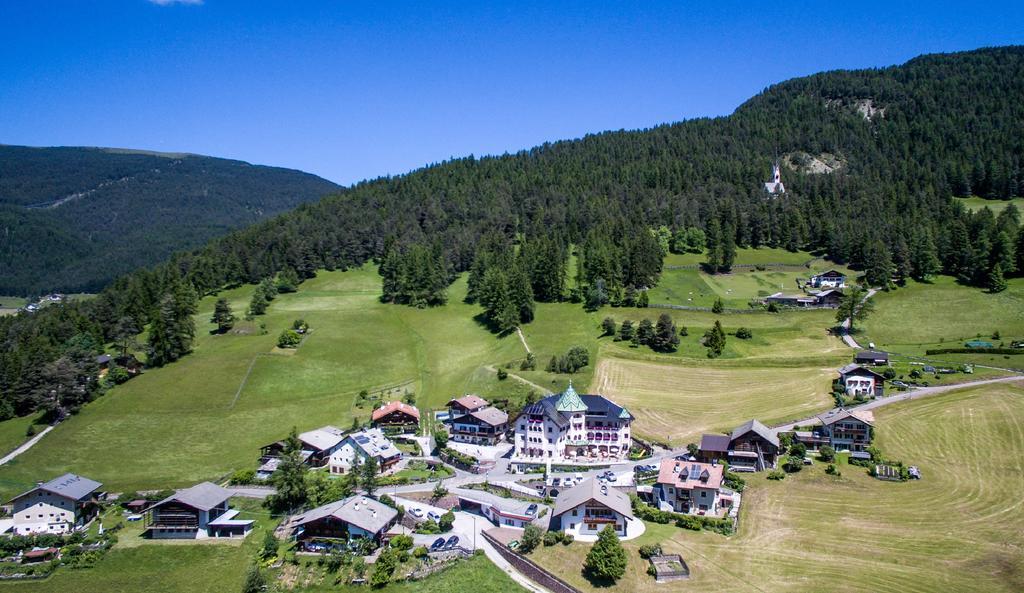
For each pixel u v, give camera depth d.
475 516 109.88
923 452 121.31
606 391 162.00
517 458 137.50
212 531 109.94
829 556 90.50
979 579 84.50
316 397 177.38
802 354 179.12
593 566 87.38
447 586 89.75
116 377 182.25
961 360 162.62
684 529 99.38
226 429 158.12
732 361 174.38
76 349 181.00
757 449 121.25
